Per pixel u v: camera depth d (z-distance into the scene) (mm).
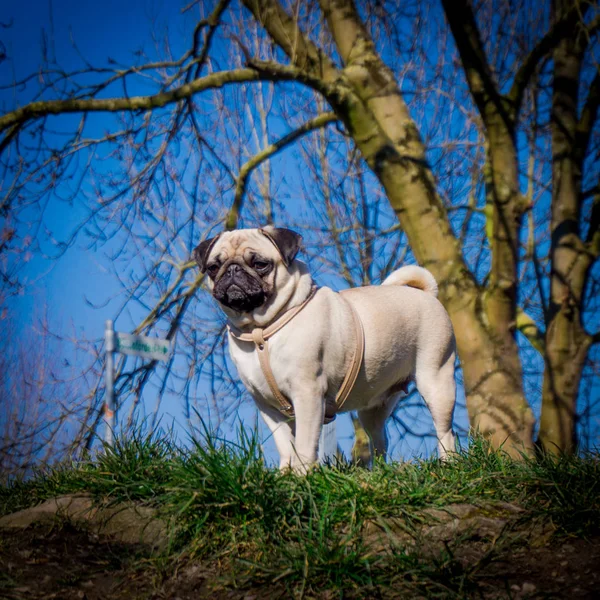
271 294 4895
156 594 3594
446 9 7355
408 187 8141
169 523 3994
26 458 8656
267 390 5000
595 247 7988
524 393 7812
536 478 4250
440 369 5656
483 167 10445
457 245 8125
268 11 8656
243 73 8383
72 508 4352
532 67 7340
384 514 3938
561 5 7809
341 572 3461
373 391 5508
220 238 5180
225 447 4336
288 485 4082
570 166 8039
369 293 5543
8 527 4254
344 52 8516
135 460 4629
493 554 3619
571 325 7961
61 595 3568
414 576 3438
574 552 3619
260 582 3557
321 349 4961
